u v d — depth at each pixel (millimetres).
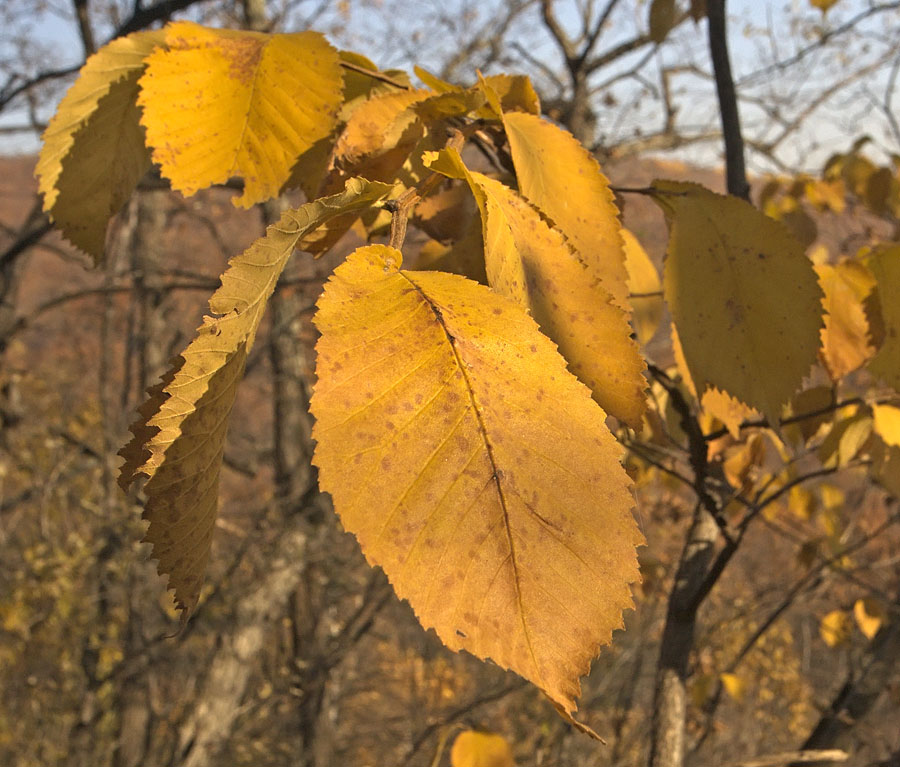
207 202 2633
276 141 296
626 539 182
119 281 2773
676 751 553
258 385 2689
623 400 232
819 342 318
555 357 190
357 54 337
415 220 327
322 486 177
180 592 190
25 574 1887
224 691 1876
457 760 488
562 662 175
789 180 847
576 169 273
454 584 177
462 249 273
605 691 1848
